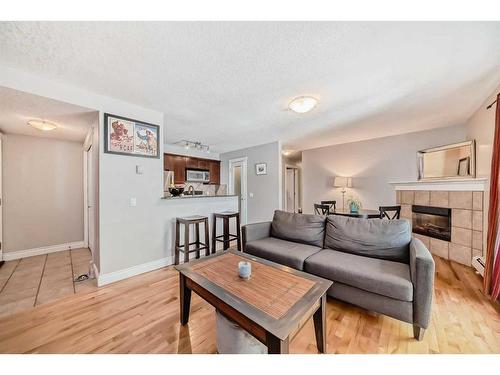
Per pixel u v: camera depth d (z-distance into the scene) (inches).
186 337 59.7
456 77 81.6
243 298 47.8
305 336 60.2
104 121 94.0
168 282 94.7
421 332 57.2
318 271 76.2
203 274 60.6
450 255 122.5
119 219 98.2
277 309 43.7
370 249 82.5
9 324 65.3
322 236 98.6
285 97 97.6
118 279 96.6
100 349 54.9
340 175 207.3
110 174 95.5
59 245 145.6
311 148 227.9
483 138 108.1
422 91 93.5
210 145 208.1
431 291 56.0
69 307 74.5
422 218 141.3
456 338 58.2
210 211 139.9
